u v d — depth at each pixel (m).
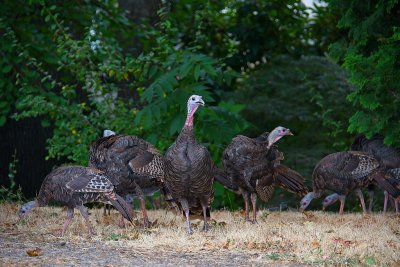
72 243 13.03
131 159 14.76
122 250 12.41
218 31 27.22
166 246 12.79
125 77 21.03
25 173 22.77
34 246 12.66
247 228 14.59
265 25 26.36
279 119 23.34
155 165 14.94
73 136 20.88
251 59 26.52
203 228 14.52
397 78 16.89
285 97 23.72
